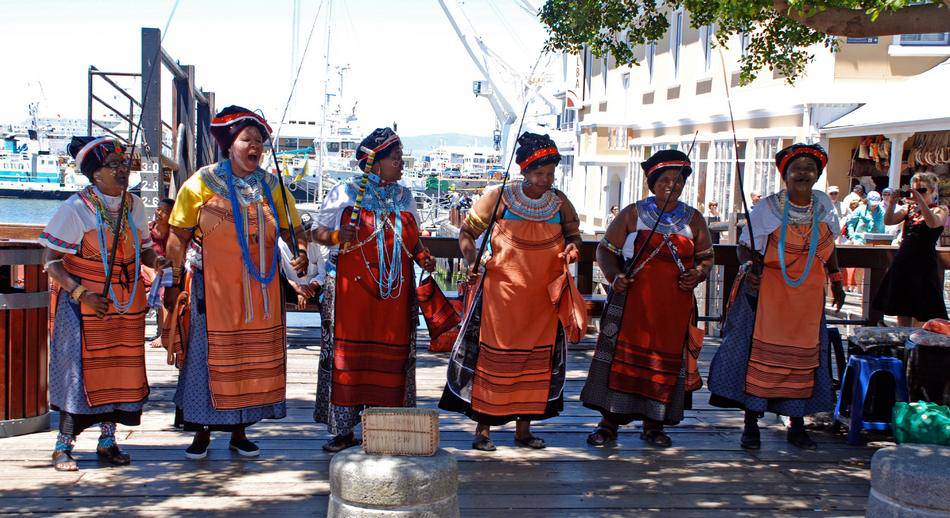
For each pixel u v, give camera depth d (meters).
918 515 3.56
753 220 5.29
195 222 4.63
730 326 5.42
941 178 14.46
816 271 5.26
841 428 5.76
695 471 4.95
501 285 4.98
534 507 4.36
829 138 16.14
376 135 4.86
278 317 4.83
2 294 5.14
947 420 4.73
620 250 5.23
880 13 5.45
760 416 5.48
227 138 4.65
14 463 4.80
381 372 4.93
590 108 32.19
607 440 5.41
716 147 20.38
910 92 15.09
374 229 4.86
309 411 5.99
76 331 4.62
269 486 4.55
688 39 22.34
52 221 4.54
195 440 4.96
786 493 4.63
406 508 3.37
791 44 8.10
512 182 5.08
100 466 4.80
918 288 7.86
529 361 5.07
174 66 14.20
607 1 7.79
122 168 4.64
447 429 5.66
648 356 5.20
